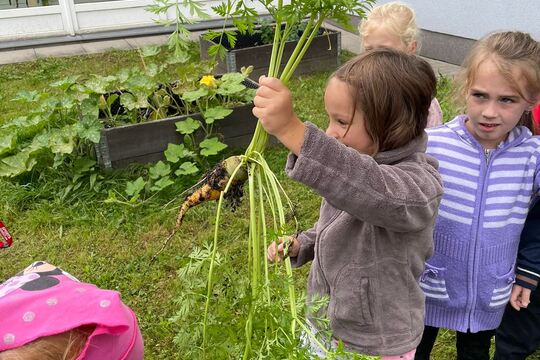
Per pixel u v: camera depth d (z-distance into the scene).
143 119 4.16
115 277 3.09
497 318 1.94
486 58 1.64
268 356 1.17
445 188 1.83
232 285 1.33
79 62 6.88
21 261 3.24
